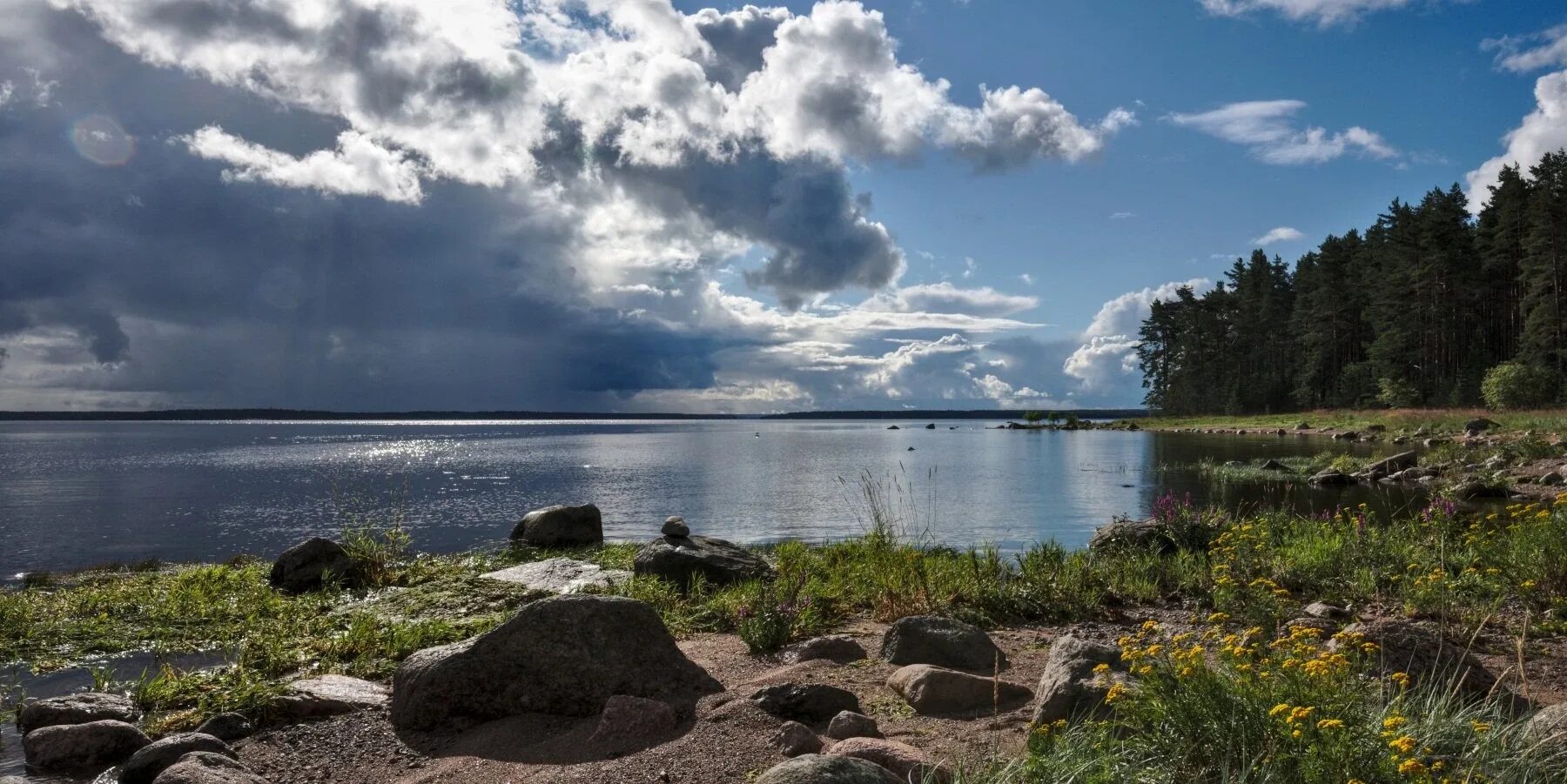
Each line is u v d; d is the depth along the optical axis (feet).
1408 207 256.11
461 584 40.32
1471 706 15.81
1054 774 12.96
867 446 232.53
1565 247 184.44
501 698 19.13
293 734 19.31
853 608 32.68
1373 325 242.58
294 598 39.55
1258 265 315.78
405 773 16.96
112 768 18.52
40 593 40.47
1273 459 121.19
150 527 73.51
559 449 233.96
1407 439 149.89
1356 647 17.67
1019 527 67.00
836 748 15.11
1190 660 14.07
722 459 177.37
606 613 19.99
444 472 141.59
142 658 29.12
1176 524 42.22
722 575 39.83
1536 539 30.58
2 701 24.50
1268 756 12.48
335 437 378.53
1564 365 188.55
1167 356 355.36
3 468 152.66
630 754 16.35
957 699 18.62
